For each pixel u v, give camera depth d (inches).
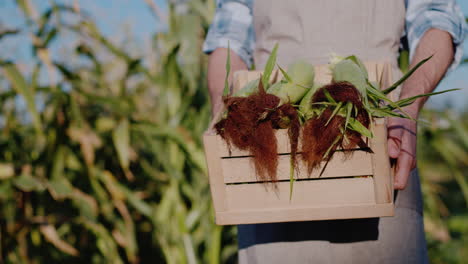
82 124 89.1
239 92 47.3
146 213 90.0
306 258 51.6
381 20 52.4
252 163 45.9
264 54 55.6
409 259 50.6
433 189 101.5
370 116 43.0
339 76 45.7
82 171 93.0
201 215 90.9
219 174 46.6
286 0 53.5
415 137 48.0
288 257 52.0
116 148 91.1
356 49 52.3
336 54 52.2
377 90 45.3
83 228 101.0
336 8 52.4
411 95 48.8
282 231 52.1
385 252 50.6
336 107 43.0
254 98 43.9
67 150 94.1
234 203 47.3
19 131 92.9
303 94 45.3
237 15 59.2
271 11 54.3
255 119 43.7
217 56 58.0
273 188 46.5
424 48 50.7
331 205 46.2
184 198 96.8
